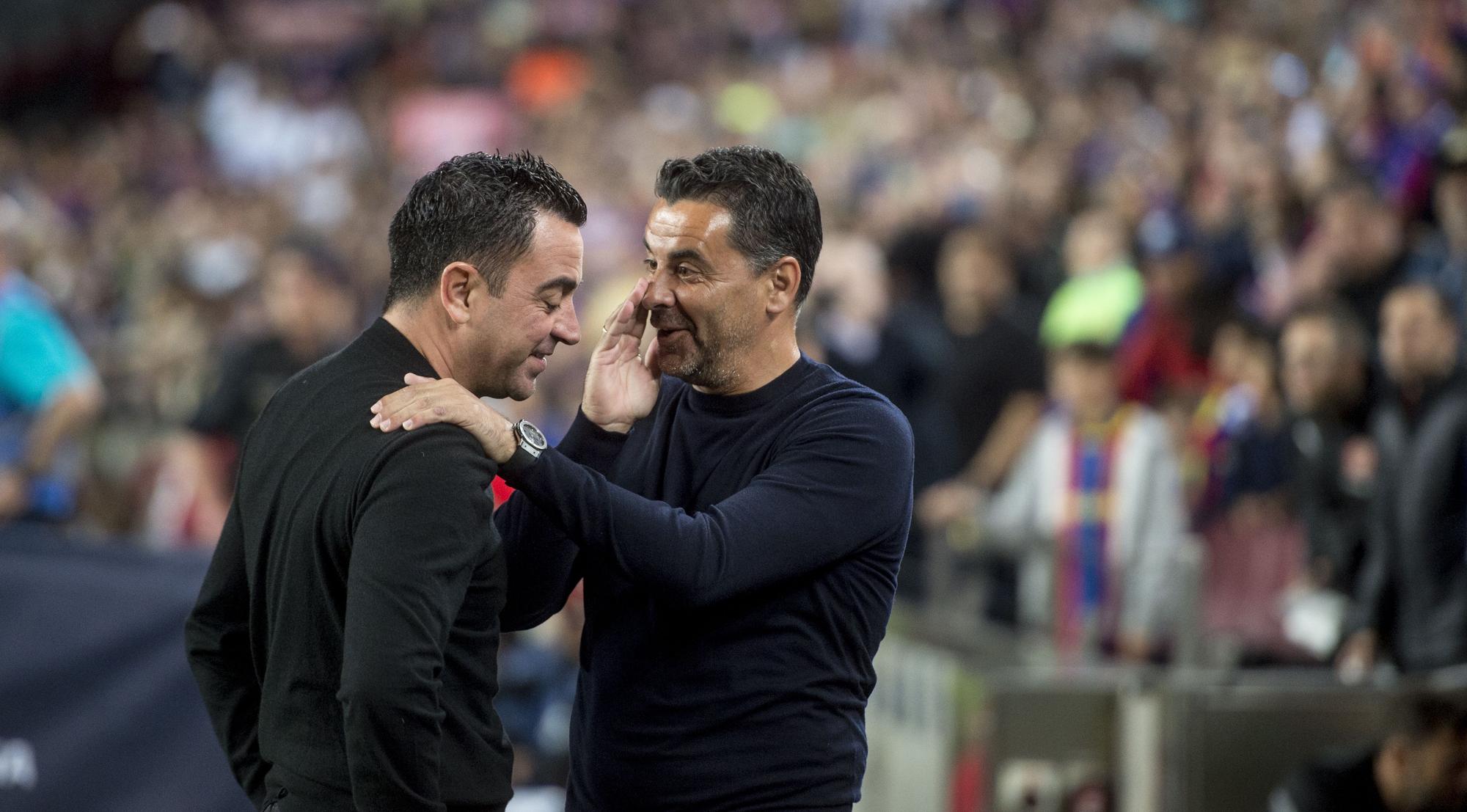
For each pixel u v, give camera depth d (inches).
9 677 569.3
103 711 572.7
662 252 371.2
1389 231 929.5
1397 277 921.5
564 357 1099.3
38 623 572.1
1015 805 600.1
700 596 349.4
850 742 377.4
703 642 367.2
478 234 352.8
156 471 936.9
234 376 944.9
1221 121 1423.5
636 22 2920.8
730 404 380.5
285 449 356.8
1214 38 1804.9
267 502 357.7
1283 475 827.4
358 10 3048.7
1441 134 1070.4
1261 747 608.4
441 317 358.3
